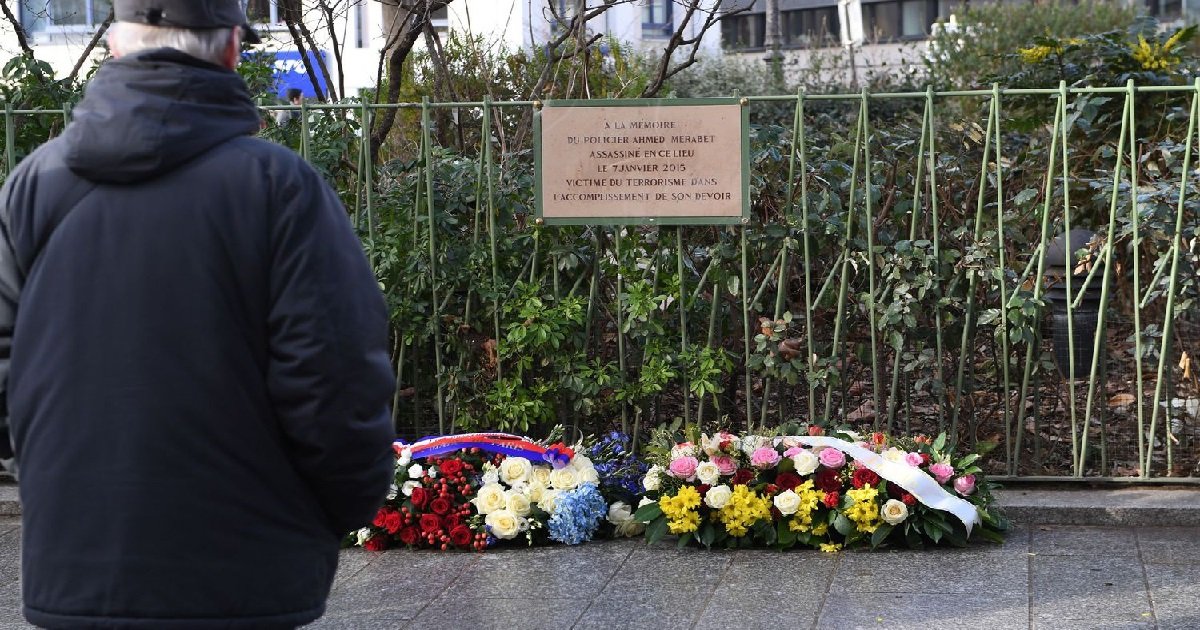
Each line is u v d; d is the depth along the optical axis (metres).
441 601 4.20
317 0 7.92
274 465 2.17
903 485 4.59
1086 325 5.60
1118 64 7.43
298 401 2.12
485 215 5.50
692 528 4.68
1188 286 5.11
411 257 5.37
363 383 2.14
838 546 4.65
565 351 5.39
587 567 4.54
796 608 4.04
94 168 2.15
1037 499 5.05
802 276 5.57
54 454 2.13
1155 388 5.48
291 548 2.20
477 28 11.02
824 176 5.39
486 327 5.49
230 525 2.13
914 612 3.97
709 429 5.32
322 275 2.13
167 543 2.11
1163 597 4.05
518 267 5.49
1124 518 4.89
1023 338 5.09
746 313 5.21
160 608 2.11
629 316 5.30
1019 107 7.25
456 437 4.93
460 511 4.82
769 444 4.82
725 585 4.29
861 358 5.32
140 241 2.13
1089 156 6.52
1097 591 4.13
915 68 15.51
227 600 2.14
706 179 5.11
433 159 5.57
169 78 2.16
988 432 5.59
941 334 5.21
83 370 2.12
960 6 16.61
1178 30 7.42
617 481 5.03
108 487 2.10
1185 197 5.05
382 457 2.23
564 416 5.49
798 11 25.06
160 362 2.11
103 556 2.10
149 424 2.10
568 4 9.18
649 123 5.11
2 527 5.18
